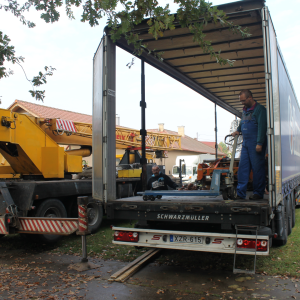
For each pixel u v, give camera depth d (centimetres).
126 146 1312
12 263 573
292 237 698
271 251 593
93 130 575
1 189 642
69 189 777
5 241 758
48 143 827
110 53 535
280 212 533
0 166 841
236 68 741
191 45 620
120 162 1288
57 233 586
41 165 802
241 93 509
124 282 455
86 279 472
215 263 539
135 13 438
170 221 489
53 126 898
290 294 400
